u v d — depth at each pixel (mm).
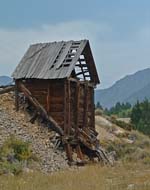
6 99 42281
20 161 31797
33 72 41375
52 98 40750
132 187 23031
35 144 36812
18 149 33031
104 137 54875
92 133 43156
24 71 41969
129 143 54031
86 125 42625
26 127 39062
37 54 43312
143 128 108438
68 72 39688
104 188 22688
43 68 41281
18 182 24656
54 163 35094
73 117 41062
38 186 23641
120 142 53688
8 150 31859
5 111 40250
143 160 41781
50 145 38094
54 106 40625
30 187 23078
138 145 54906
